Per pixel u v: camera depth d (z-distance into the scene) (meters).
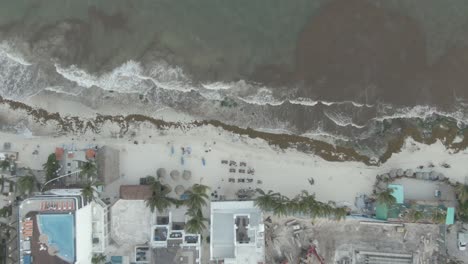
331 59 56.53
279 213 55.94
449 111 57.84
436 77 57.44
